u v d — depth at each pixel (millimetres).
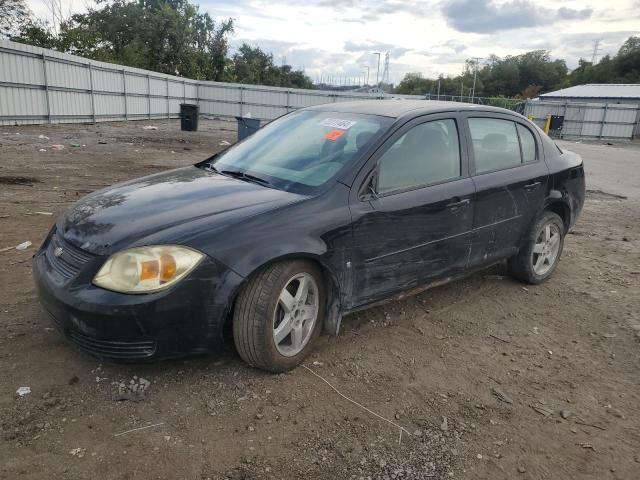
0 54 19141
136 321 2744
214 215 3074
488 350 3820
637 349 3982
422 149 3938
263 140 4312
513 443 2799
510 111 4895
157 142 18562
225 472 2426
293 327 3242
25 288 4266
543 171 4926
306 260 3219
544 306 4723
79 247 2971
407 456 2635
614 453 2770
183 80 36312
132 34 47375
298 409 2928
